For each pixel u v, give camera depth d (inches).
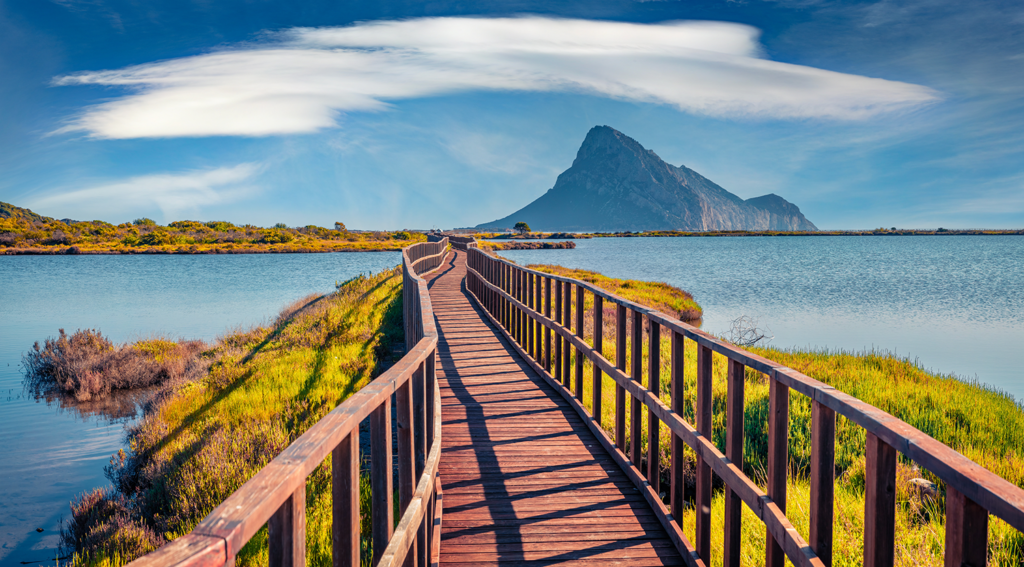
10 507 274.8
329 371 418.9
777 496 108.0
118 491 289.3
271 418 336.8
